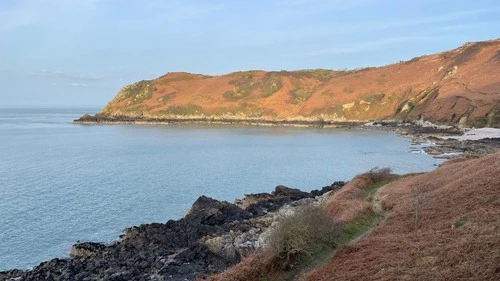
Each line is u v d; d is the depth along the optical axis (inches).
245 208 1952.5
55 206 2114.9
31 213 1984.5
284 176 2994.6
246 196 2166.6
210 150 4352.9
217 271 1149.1
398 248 882.8
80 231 1744.6
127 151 4261.8
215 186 2652.6
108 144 4872.0
